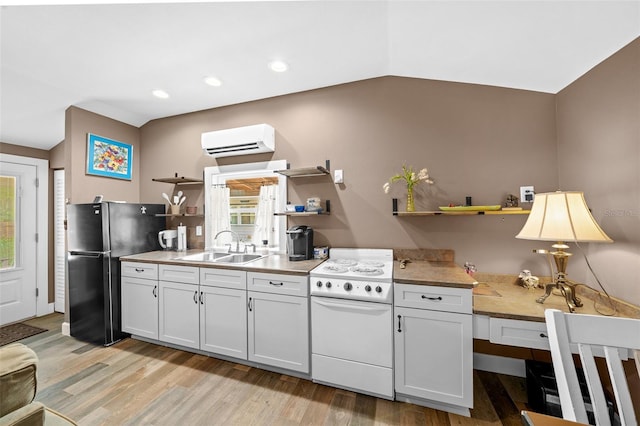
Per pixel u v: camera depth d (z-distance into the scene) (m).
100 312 2.46
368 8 1.55
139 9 1.57
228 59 2.09
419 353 1.63
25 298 3.11
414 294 1.64
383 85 2.37
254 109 2.80
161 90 2.57
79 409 1.65
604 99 1.49
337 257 2.42
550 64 1.70
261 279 2.02
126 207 2.67
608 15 1.27
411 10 1.53
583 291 1.71
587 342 0.90
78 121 2.75
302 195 2.62
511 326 1.47
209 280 2.20
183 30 1.75
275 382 1.92
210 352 2.26
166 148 3.21
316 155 2.57
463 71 2.04
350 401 1.72
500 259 2.08
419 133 2.27
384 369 1.69
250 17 1.64
